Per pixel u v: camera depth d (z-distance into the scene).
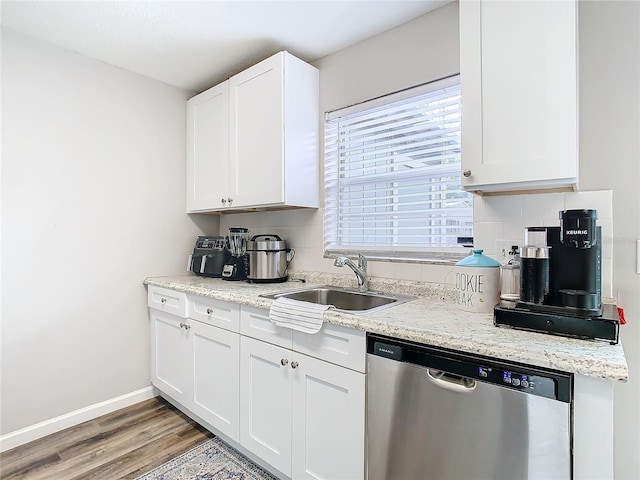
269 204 2.06
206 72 2.40
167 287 2.24
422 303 1.60
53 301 2.07
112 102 2.30
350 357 1.32
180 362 2.19
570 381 0.90
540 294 1.15
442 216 1.80
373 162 2.04
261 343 1.66
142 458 1.82
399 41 1.88
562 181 1.17
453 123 1.74
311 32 1.93
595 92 1.33
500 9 1.23
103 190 2.26
